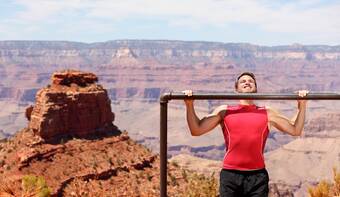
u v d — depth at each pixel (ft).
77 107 249.75
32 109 258.98
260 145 24.17
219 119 24.72
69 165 222.69
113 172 226.38
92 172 219.41
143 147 267.80
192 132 24.62
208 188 82.23
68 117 245.45
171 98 24.40
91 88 260.83
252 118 24.29
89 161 228.84
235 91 26.16
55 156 226.79
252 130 24.06
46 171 214.07
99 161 231.09
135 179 225.76
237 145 24.09
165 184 24.72
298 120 24.73
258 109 24.81
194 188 83.10
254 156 24.07
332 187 54.90
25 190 48.44
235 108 24.76
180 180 201.26
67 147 235.61
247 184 24.12
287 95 24.52
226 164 24.40
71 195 202.28
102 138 256.11
